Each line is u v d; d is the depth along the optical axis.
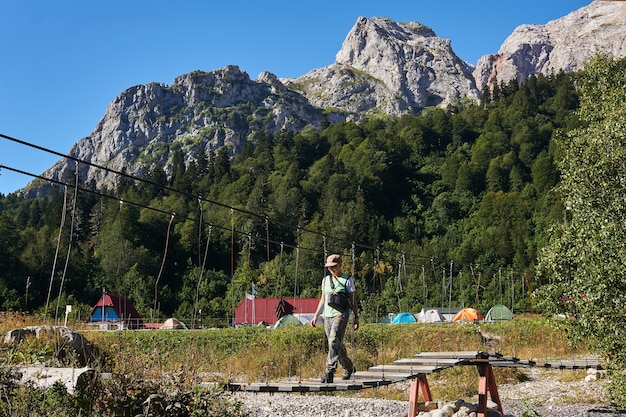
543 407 15.82
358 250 112.56
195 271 82.06
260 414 13.23
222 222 103.31
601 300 13.01
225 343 24.52
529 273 63.22
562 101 180.62
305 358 22.86
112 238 78.88
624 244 12.99
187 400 7.69
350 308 9.50
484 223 124.75
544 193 123.81
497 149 163.25
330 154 165.50
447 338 29.12
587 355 24.20
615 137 15.42
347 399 16.22
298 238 12.75
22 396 6.82
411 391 11.40
